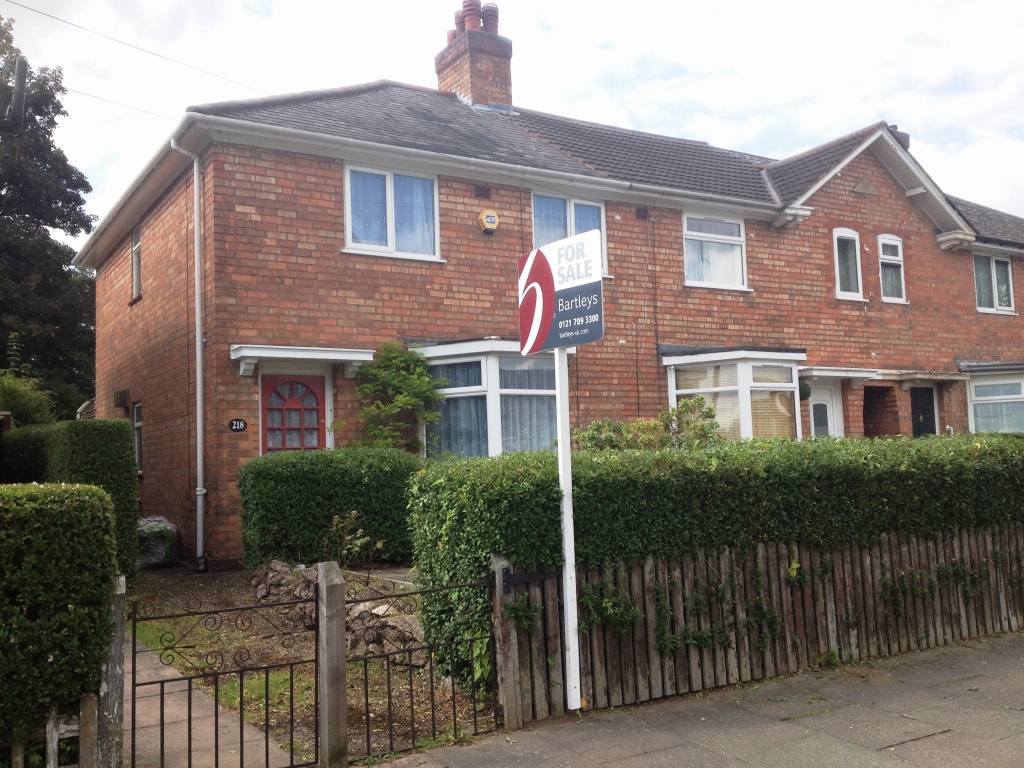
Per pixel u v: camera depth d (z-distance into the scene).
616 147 16.86
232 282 11.24
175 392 12.55
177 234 12.62
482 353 12.20
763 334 16.14
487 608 5.40
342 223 12.12
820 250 17.03
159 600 9.02
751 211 16.03
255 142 11.46
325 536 9.88
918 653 7.15
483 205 13.42
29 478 10.88
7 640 3.97
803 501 6.65
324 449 10.95
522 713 5.32
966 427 18.75
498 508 5.38
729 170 17.89
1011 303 20.31
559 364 5.69
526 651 5.41
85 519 4.17
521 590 5.43
